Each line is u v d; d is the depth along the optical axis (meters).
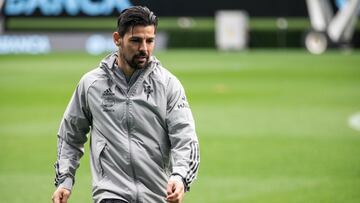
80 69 63.38
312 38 82.06
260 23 85.00
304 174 27.25
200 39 84.94
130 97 14.39
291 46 84.44
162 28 84.88
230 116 40.16
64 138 14.97
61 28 84.06
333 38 81.81
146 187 14.44
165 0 84.88
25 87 52.34
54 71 62.25
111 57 14.56
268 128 36.53
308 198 24.00
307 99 46.16
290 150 31.45
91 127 14.91
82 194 24.70
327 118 39.28
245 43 84.19
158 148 14.47
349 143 32.72
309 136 34.41
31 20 84.12
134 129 14.42
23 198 24.12
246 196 24.36
